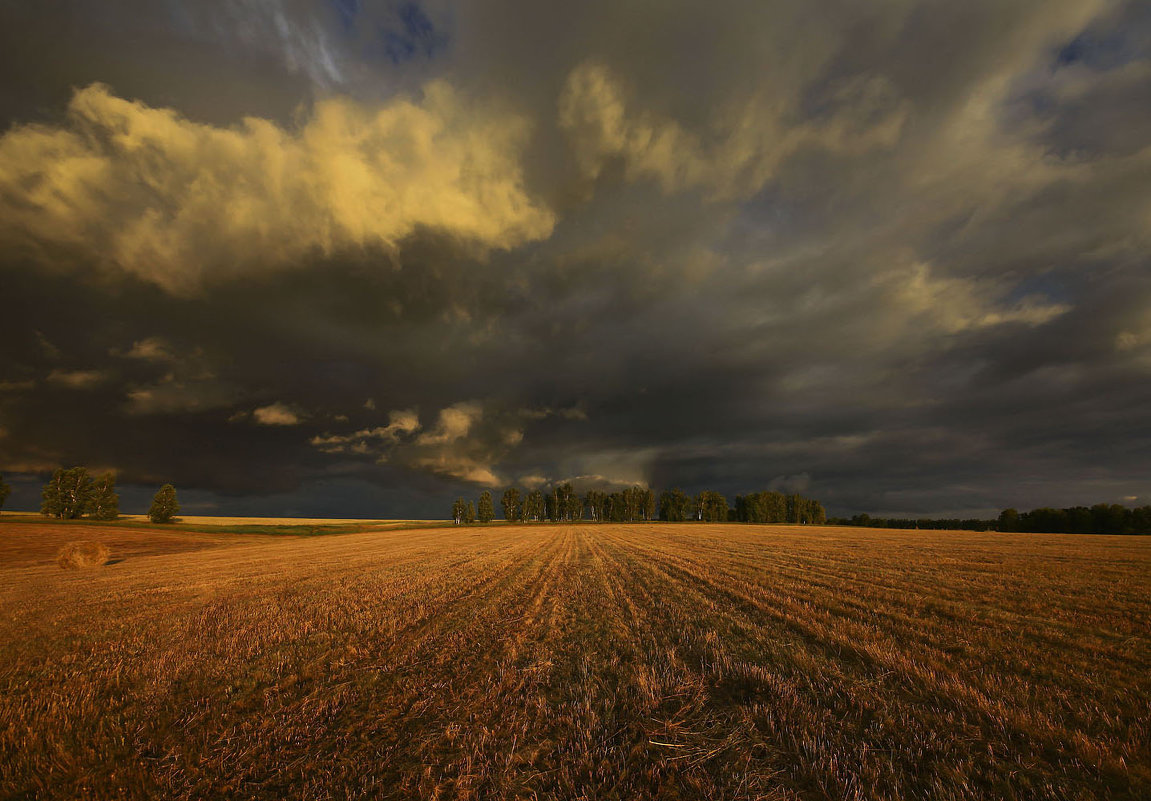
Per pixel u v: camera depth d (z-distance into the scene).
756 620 11.33
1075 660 8.08
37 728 6.30
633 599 14.32
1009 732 5.58
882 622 10.82
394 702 6.88
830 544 37.59
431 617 12.30
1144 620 10.88
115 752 5.62
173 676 8.27
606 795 4.54
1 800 4.81
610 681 7.58
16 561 35.56
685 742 5.54
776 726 5.88
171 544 48.66
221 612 13.54
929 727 5.68
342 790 4.76
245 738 5.92
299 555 34.06
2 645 10.73
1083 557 25.55
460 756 5.31
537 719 6.20
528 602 14.10
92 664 9.11
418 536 60.56
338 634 10.76
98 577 23.89
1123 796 4.30
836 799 4.35
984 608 12.03
